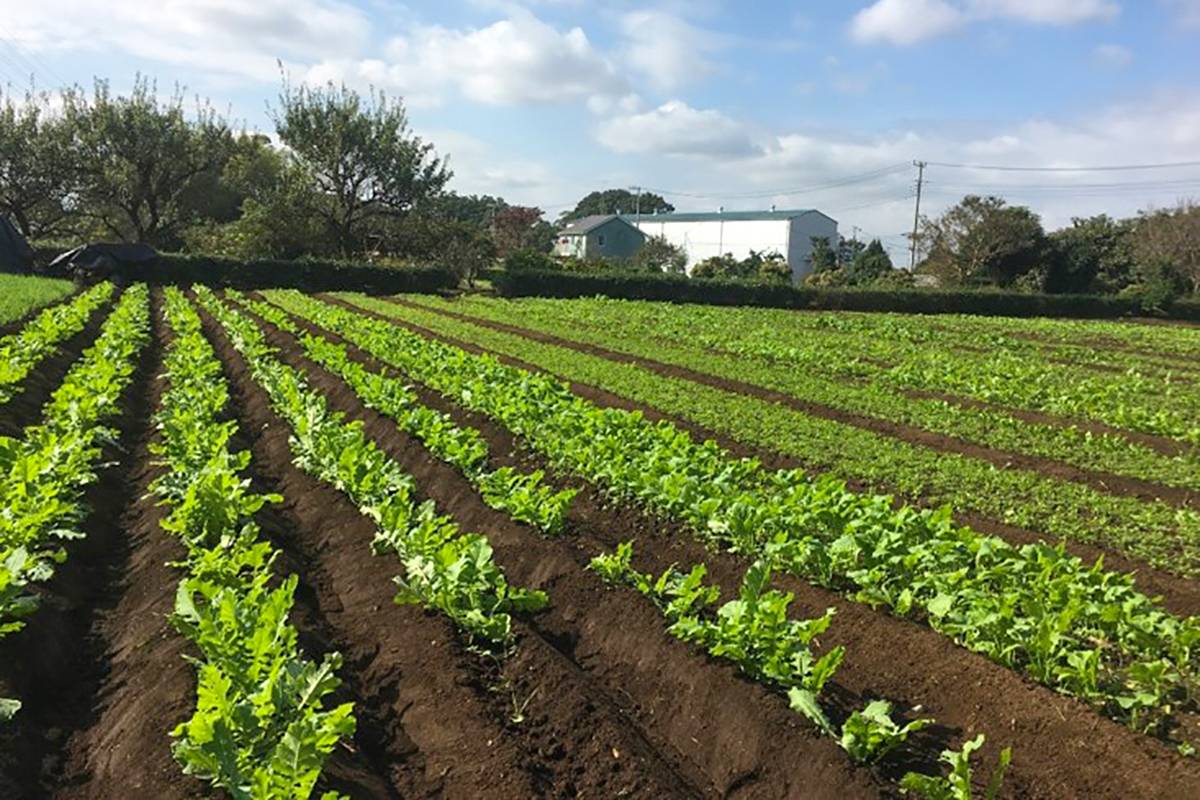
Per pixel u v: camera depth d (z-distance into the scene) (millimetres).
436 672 6930
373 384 16188
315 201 61562
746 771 6098
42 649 7227
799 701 6125
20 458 9656
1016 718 6176
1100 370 28703
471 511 10766
